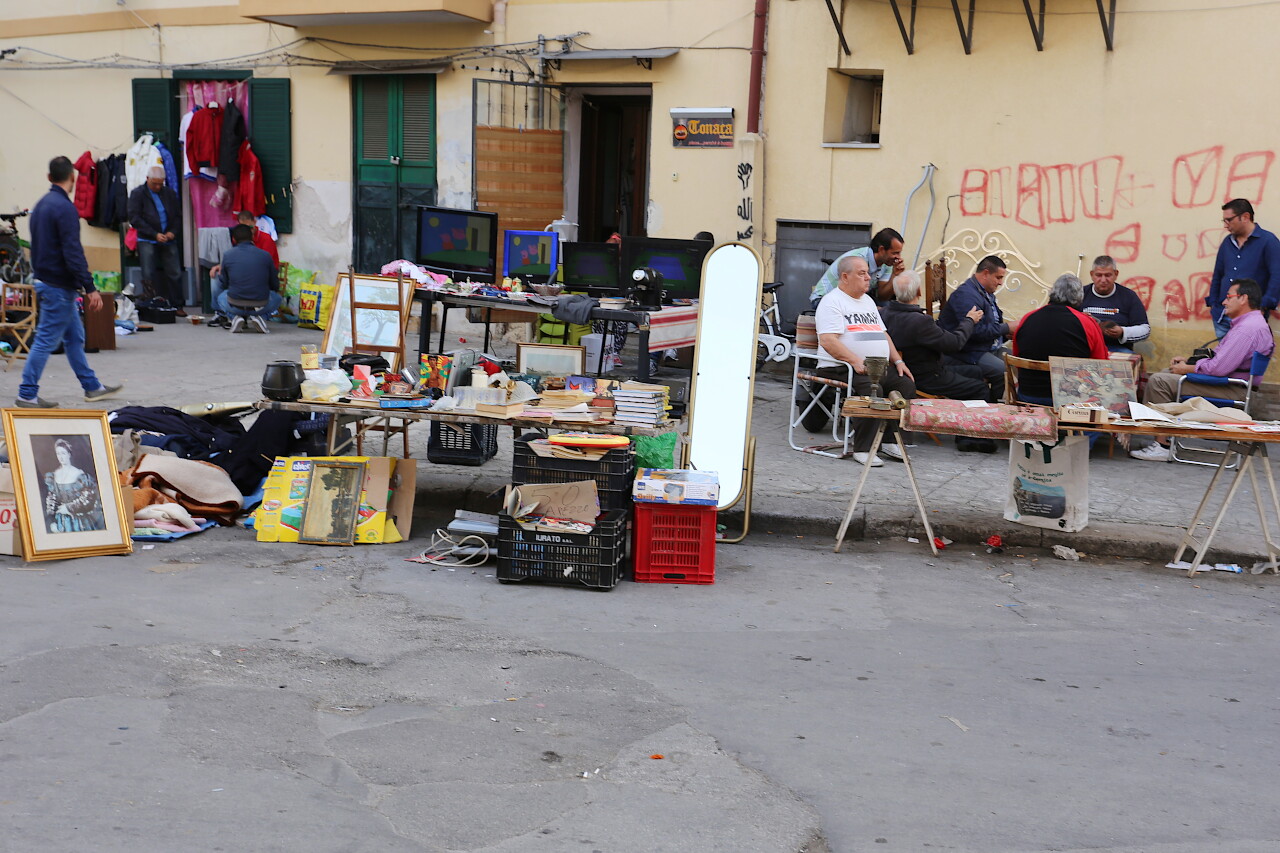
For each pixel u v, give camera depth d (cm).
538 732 422
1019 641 545
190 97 1595
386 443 770
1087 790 390
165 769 377
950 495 793
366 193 1500
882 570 660
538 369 833
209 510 700
